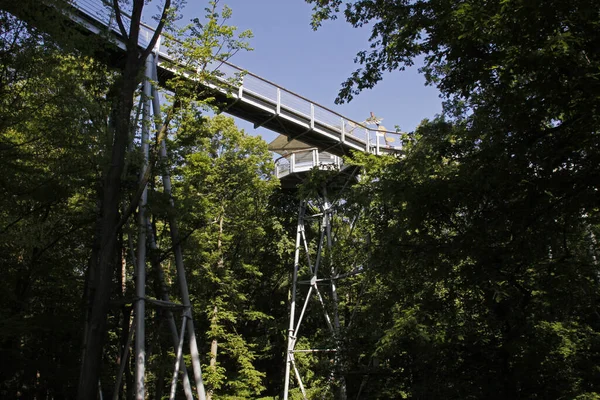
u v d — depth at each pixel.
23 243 9.81
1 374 14.21
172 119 11.93
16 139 10.51
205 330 24.62
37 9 8.97
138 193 9.82
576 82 6.47
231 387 23.73
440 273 8.98
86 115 10.18
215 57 12.26
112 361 20.44
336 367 16.16
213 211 23.23
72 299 16.95
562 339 11.26
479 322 11.27
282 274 30.08
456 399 11.05
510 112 7.56
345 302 22.55
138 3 10.57
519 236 8.15
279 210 29.05
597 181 7.19
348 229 23.17
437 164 10.45
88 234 14.68
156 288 12.55
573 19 6.42
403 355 13.68
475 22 7.07
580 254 10.41
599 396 10.59
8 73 9.20
